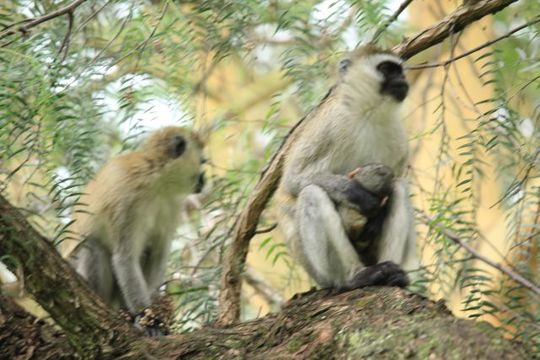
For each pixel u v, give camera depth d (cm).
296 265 1350
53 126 991
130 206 1303
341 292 1030
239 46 1205
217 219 1381
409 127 1472
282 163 1238
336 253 1089
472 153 1084
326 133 1197
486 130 1078
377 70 1213
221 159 1716
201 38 1219
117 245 1297
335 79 1265
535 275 1133
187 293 1234
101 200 1301
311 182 1151
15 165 1215
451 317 840
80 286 898
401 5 1195
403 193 1114
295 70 1237
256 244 1602
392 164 1237
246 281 1655
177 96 1238
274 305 1630
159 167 1327
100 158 1323
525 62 1177
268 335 938
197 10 1147
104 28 1396
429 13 1784
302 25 1230
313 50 1240
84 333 902
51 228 1225
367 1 1138
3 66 1054
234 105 1802
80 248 1284
